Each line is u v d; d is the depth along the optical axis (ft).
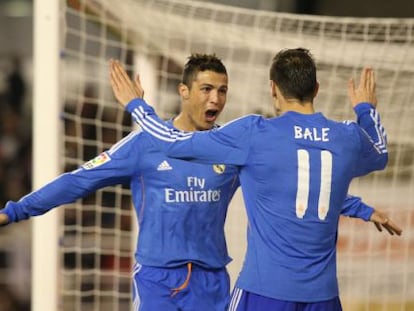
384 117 72.54
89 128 89.45
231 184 55.52
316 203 46.03
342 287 76.69
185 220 54.60
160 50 69.41
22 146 124.06
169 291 54.29
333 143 46.55
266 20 69.77
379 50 70.95
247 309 46.52
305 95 46.98
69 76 85.46
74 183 53.21
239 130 46.29
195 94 54.60
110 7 65.67
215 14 68.90
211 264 55.21
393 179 75.10
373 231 76.48
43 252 63.05
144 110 49.80
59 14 62.39
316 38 70.44
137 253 55.57
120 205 77.00
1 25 139.13
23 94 133.49
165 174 54.29
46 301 63.10
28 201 52.47
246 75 70.64
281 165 45.78
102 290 94.07
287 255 45.85
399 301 76.95
